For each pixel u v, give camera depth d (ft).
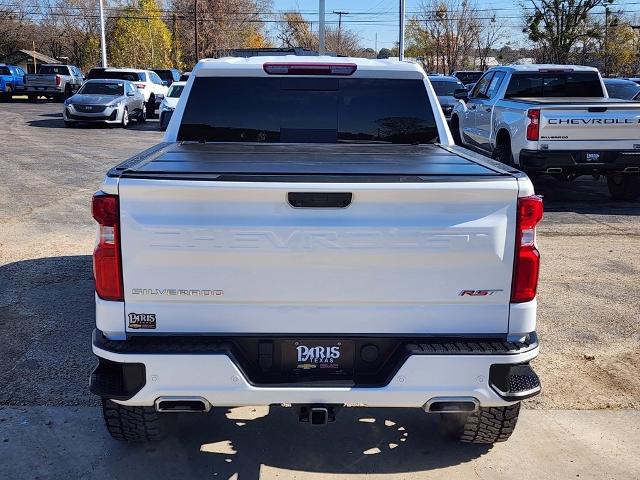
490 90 41.27
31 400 14.07
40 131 71.10
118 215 9.47
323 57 17.13
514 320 10.03
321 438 12.84
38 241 26.55
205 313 9.80
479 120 41.22
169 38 193.98
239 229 9.45
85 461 11.94
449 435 12.53
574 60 128.77
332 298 9.78
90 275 22.45
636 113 32.50
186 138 15.87
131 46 177.78
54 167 45.42
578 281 22.94
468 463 12.07
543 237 28.94
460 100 47.11
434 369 9.80
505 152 36.32
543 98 38.19
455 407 10.04
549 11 124.57
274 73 15.66
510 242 9.78
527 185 9.68
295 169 10.51
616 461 12.23
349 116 16.10
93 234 27.76
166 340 9.85
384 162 11.83
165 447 12.44
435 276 9.79
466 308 9.96
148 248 9.51
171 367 9.66
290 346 9.97
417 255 9.66
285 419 13.55
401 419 13.62
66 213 31.37
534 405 14.32
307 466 11.90
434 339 10.03
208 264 9.59
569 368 16.15
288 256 9.58
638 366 16.33
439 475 11.68
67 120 75.61
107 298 9.74
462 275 9.82
